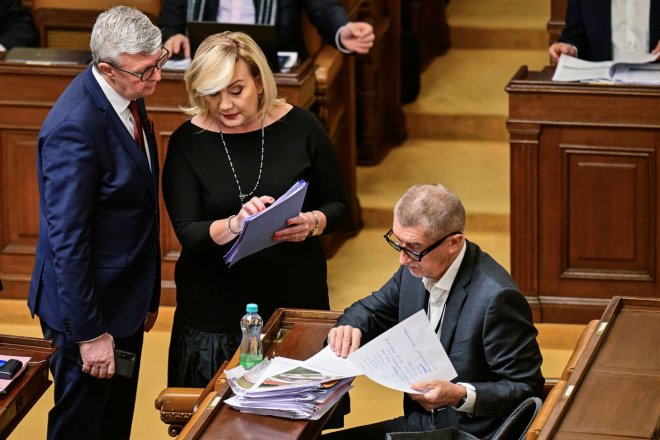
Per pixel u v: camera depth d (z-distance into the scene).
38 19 20.30
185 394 11.76
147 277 12.72
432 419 11.10
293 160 12.84
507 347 10.72
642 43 18.45
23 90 17.98
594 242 17.80
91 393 12.67
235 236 12.26
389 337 10.62
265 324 12.16
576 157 17.56
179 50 18.03
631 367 10.12
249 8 18.36
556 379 11.36
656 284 17.72
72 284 12.02
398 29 25.11
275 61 17.03
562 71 17.73
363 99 24.00
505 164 24.22
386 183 23.42
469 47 28.50
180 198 12.75
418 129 25.61
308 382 10.39
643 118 17.22
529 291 18.12
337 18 18.50
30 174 18.38
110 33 11.78
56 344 12.40
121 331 12.60
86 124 11.95
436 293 11.05
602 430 9.21
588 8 18.64
